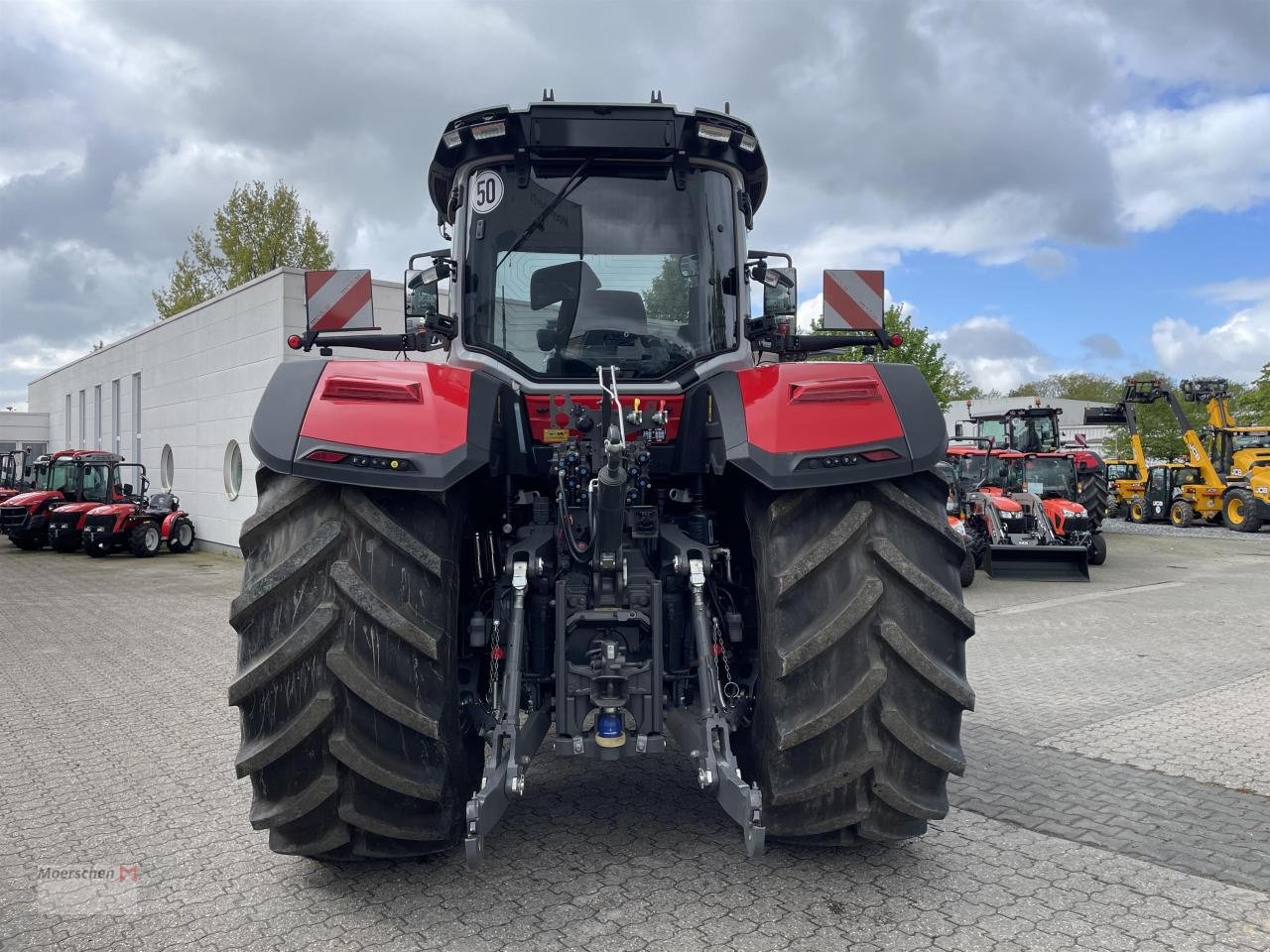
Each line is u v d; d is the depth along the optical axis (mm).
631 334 3646
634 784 4156
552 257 3658
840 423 2871
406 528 2807
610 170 3684
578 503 3383
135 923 2895
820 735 2799
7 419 36781
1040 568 14031
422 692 2744
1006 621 9633
